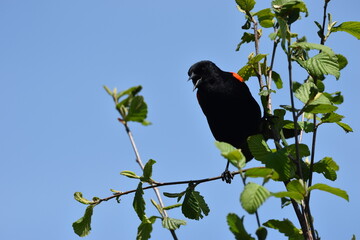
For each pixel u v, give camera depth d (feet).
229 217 16.60
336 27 24.53
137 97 16.74
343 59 24.31
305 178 23.86
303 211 22.44
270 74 28.19
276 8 22.89
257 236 16.17
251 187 16.79
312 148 23.08
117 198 23.97
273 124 27.02
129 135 16.85
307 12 23.15
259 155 23.53
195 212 24.89
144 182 23.38
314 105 22.09
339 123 24.84
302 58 23.75
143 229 23.16
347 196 19.45
